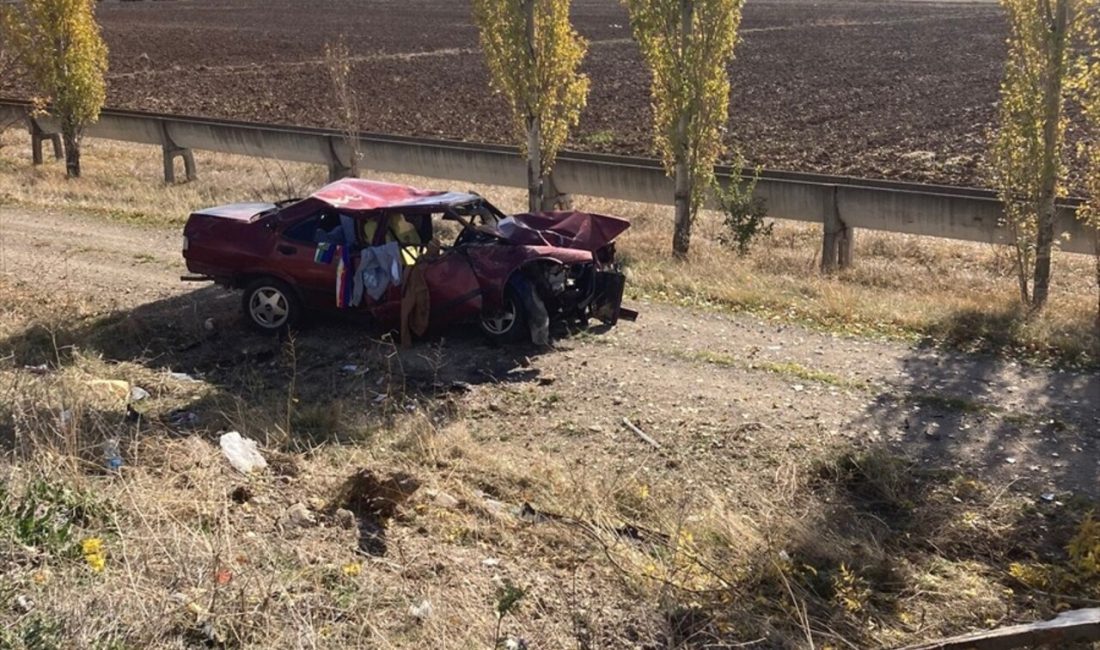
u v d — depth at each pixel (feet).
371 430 28.78
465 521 22.58
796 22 257.75
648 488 24.91
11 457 23.49
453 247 36.22
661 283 44.34
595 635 18.29
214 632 16.94
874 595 20.33
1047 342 35.58
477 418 30.32
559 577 20.31
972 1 357.41
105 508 21.16
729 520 22.50
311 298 37.37
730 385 32.60
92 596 17.31
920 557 22.13
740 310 41.06
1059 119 40.88
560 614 18.83
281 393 32.27
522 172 62.44
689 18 50.55
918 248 56.85
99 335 37.58
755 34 222.89
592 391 32.14
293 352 33.40
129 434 26.43
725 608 19.40
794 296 42.34
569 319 38.73
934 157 81.46
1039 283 42.45
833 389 32.07
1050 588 20.75
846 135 94.53
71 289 43.47
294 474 24.94
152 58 172.45
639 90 131.44
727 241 55.72
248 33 222.48
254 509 22.17
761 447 27.76
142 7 311.47
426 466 26.22
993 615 19.70
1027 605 20.13
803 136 94.27
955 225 47.26
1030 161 41.34
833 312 40.04
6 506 19.98
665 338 37.42
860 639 18.84
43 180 72.38
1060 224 45.44
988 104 114.62
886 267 51.11
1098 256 41.73
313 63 164.25
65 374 30.86
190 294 43.01
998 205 45.78
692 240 57.26
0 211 60.34
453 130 98.17
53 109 76.43
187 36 214.28
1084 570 21.07
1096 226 41.32
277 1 343.05
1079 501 24.38
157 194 66.44
